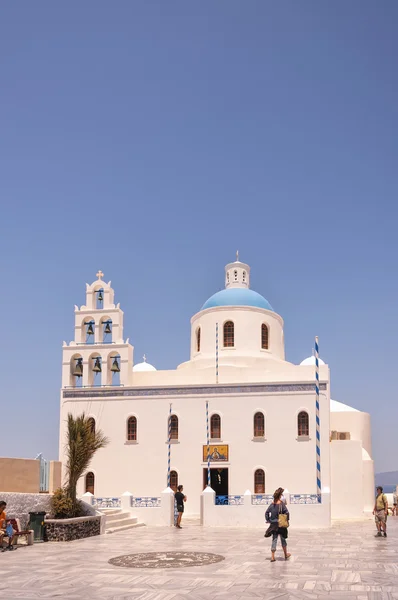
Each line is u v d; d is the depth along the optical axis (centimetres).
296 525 3253
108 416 4375
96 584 1597
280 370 4591
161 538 2706
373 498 4762
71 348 4547
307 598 1404
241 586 1550
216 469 4206
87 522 2794
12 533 2323
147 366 5594
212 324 4822
